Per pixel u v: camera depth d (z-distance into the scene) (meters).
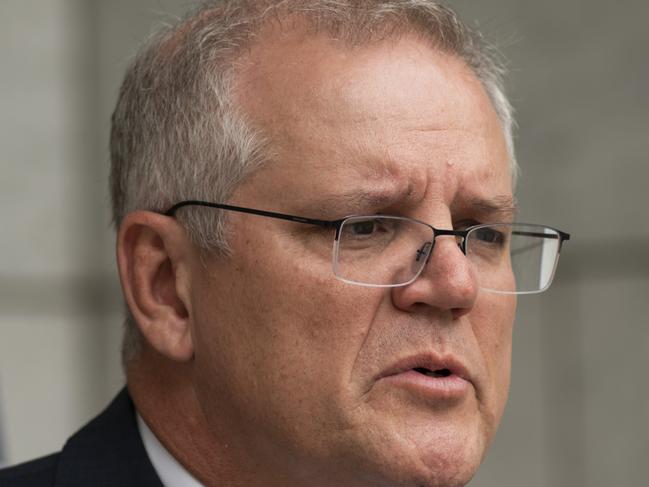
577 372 11.12
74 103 10.72
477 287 5.75
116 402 6.71
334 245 5.70
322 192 5.71
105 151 10.77
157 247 6.25
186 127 6.14
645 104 11.12
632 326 11.12
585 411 11.15
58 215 10.64
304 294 5.73
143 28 10.88
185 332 6.21
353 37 5.94
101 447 6.41
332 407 5.71
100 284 10.73
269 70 5.97
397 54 5.95
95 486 6.27
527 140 11.06
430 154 5.80
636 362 11.15
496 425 6.12
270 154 5.84
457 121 5.95
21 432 10.50
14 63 10.62
